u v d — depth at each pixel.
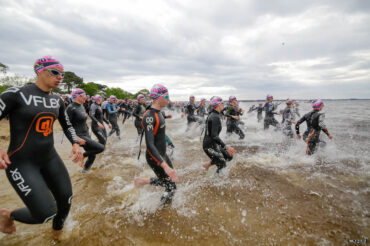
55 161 1.95
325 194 2.95
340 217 2.38
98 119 5.18
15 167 1.68
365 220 2.33
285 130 6.95
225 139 7.04
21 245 1.92
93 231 2.14
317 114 4.55
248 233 2.11
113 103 7.20
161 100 2.51
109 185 3.26
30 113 1.70
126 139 7.39
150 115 2.47
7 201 2.70
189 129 8.80
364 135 7.43
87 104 15.62
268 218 2.37
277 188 3.15
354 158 4.64
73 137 2.24
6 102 1.59
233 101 5.32
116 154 5.23
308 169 3.97
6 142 6.14
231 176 3.65
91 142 3.61
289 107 6.86
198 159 4.77
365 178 3.52
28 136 1.72
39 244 1.94
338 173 3.75
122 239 2.03
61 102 2.09
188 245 1.94
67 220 2.31
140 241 2.00
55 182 1.92
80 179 3.49
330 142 6.23
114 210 2.53
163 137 2.67
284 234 2.10
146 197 2.86
